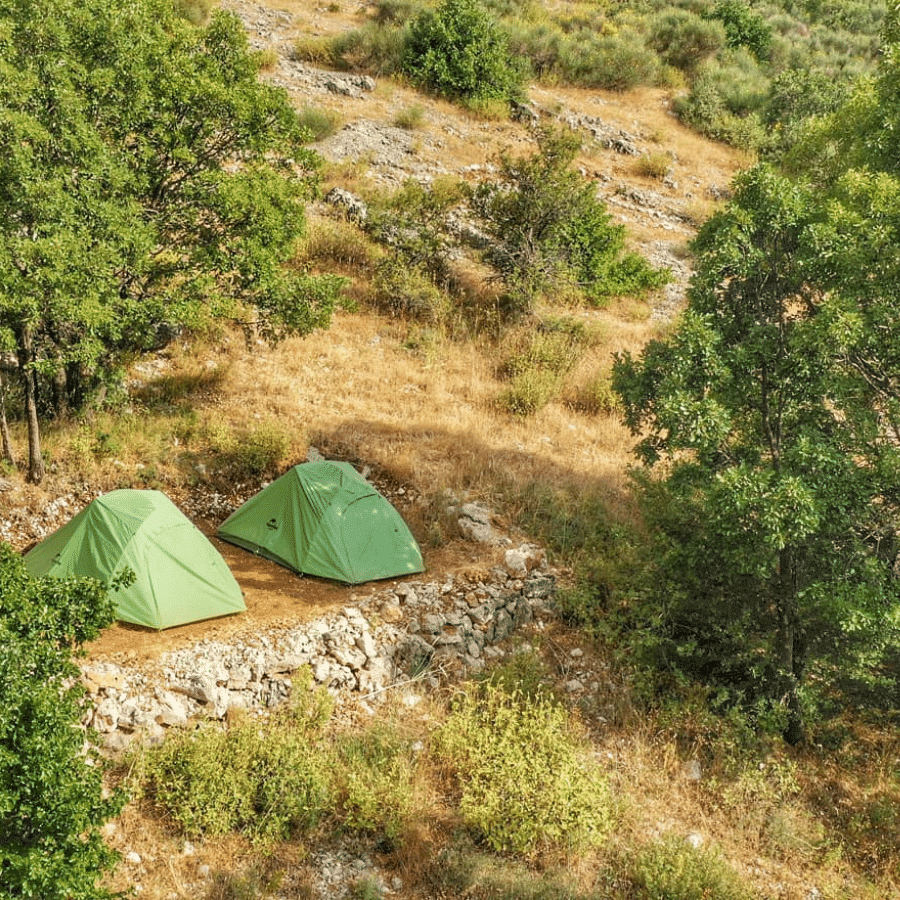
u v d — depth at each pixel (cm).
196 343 1627
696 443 928
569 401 1695
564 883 844
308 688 979
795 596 1004
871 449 933
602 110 2861
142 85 1228
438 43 2719
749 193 972
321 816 873
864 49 3469
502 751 943
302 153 1422
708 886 850
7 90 1036
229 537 1245
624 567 1190
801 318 1009
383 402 1576
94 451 1304
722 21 3428
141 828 826
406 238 1961
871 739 1087
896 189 927
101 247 1111
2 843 579
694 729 1047
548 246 1984
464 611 1131
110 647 985
